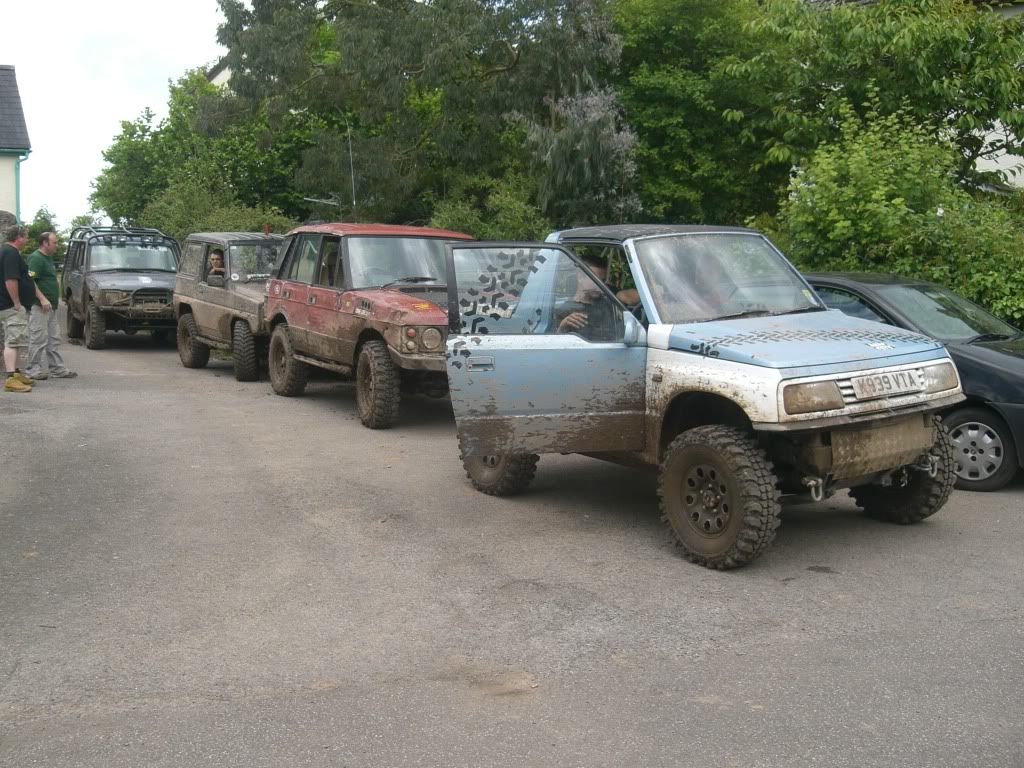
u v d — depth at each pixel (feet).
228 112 85.10
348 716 13.78
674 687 14.62
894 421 20.39
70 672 15.31
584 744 12.92
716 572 19.89
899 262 36.52
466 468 26.71
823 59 47.70
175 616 17.65
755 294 22.90
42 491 26.23
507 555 21.08
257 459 30.37
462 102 79.30
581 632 16.80
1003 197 45.91
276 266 43.11
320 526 23.27
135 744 13.03
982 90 45.68
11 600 18.44
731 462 19.39
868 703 14.01
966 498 25.66
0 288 42.19
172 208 84.02
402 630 16.96
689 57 72.90
